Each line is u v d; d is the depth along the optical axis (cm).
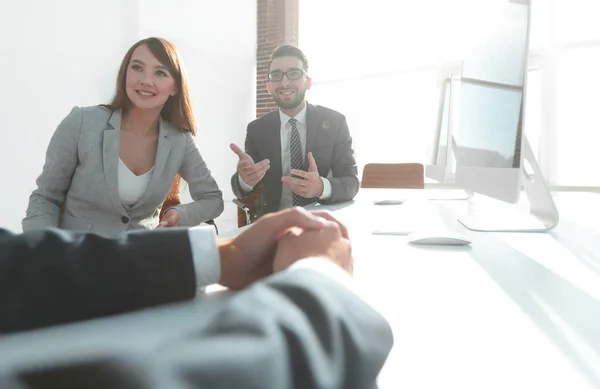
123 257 45
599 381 41
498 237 118
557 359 45
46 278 38
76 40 418
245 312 24
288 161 227
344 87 574
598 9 441
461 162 168
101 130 154
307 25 593
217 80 583
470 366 44
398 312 60
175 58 163
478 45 154
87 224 153
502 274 80
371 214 162
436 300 65
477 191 148
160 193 162
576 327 54
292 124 227
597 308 61
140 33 484
